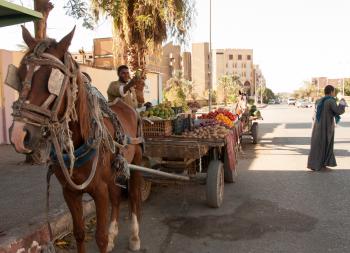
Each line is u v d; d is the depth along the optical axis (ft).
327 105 32.96
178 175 20.94
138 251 16.78
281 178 30.66
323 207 22.80
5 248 13.57
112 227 17.10
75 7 31.89
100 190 12.73
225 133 24.49
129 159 16.71
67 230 18.16
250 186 28.02
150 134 22.43
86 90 12.04
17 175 28.68
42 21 31.35
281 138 59.00
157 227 19.63
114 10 36.58
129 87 20.30
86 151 11.64
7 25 16.49
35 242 15.25
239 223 20.13
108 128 13.58
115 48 41.42
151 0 37.68
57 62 9.75
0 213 19.77
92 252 16.78
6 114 44.42
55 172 12.36
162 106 23.06
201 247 17.13
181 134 23.16
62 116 10.02
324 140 33.24
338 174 32.01
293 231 18.97
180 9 39.01
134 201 17.44
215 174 22.09
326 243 17.49
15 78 9.70
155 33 40.75
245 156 41.78
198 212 21.99
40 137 9.42
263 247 17.08
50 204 21.33
